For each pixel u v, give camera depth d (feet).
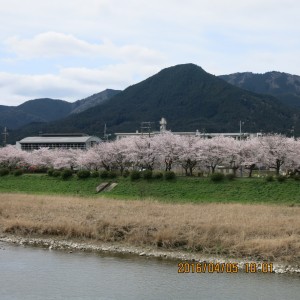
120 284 75.92
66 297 69.77
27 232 116.47
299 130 614.34
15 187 221.87
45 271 83.76
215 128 640.99
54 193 202.59
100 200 162.91
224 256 92.73
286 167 213.66
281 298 68.59
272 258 89.71
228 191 182.29
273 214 125.39
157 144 230.89
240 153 220.02
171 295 70.13
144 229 108.27
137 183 202.18
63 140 392.68
